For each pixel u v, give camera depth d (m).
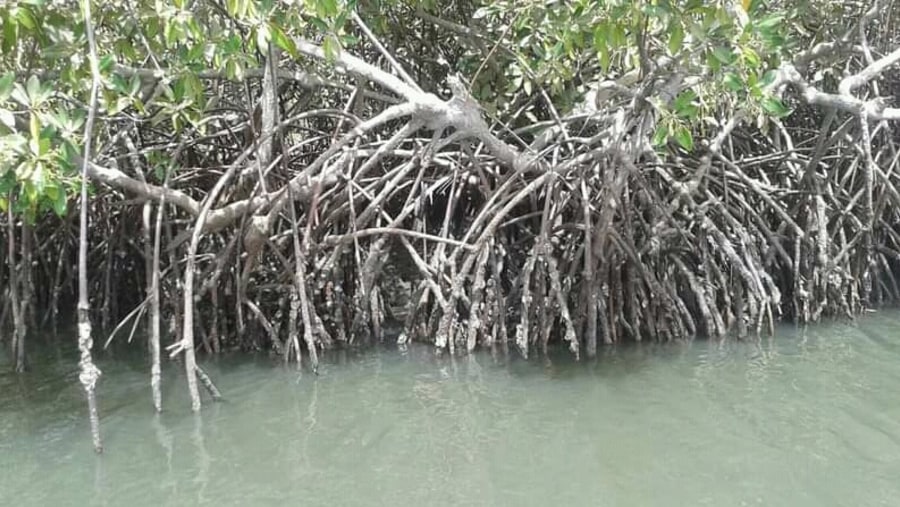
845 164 10.12
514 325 8.58
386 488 5.29
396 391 7.11
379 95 8.76
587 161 7.86
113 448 5.96
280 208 7.78
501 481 5.34
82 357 5.86
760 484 5.18
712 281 8.66
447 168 9.18
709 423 6.14
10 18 5.59
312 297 8.36
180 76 6.76
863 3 9.91
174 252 8.37
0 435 6.23
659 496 5.08
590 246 7.93
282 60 8.84
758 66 6.52
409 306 8.80
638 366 7.57
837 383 6.93
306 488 5.30
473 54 9.77
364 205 8.76
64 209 5.97
